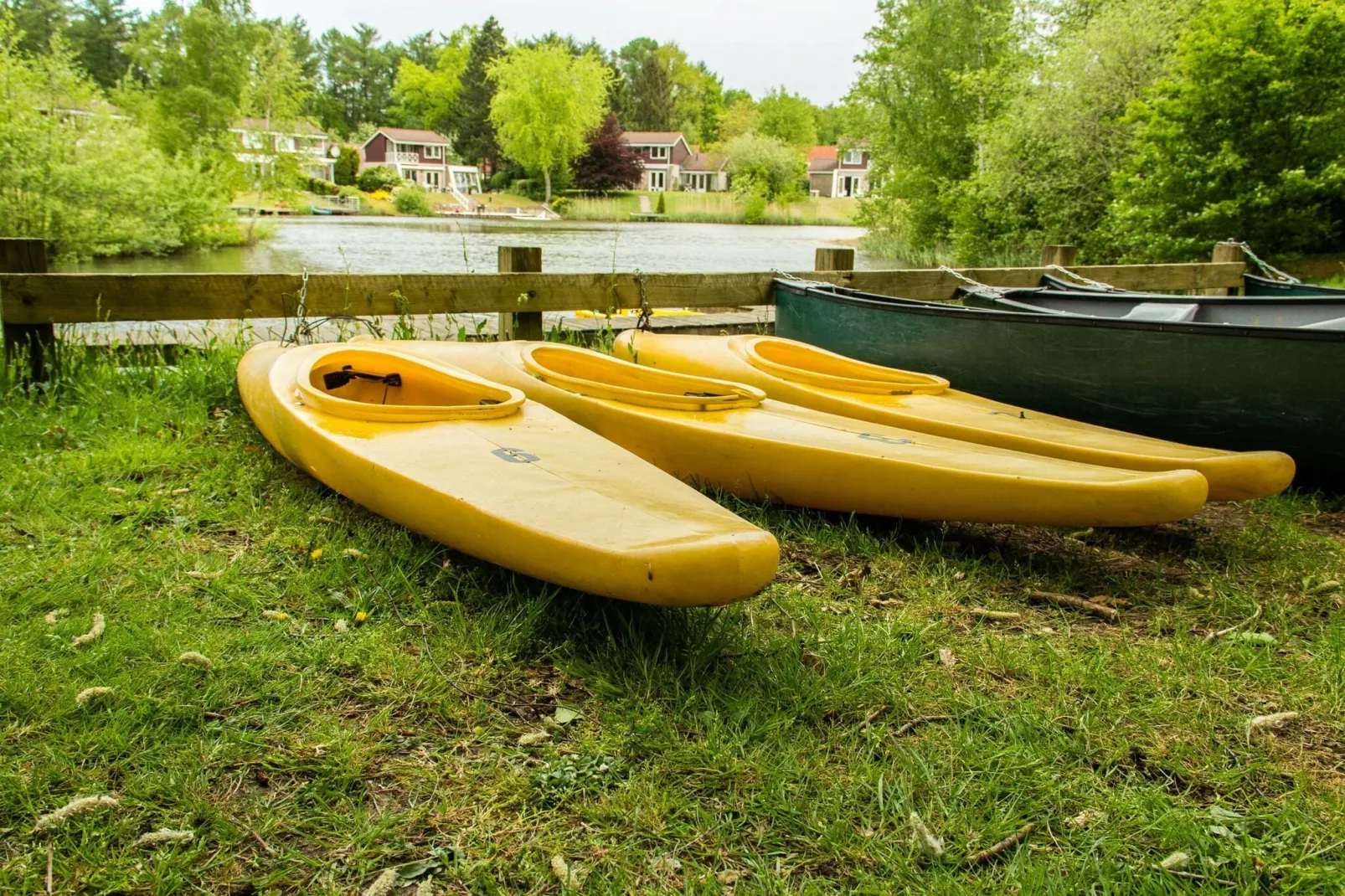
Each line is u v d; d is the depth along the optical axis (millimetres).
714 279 6770
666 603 2346
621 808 1933
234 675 2326
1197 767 2168
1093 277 8719
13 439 4066
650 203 67562
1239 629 2877
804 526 3689
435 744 2145
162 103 36625
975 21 27062
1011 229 21531
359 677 2389
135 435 4246
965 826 1925
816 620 2830
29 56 22141
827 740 2223
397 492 2949
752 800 1981
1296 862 1843
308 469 3514
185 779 1944
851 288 7352
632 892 1729
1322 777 2143
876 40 29562
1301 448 4355
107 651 2361
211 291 5223
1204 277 9562
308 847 1811
